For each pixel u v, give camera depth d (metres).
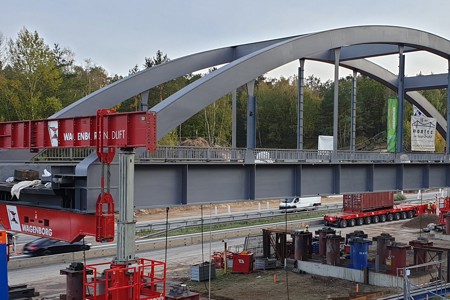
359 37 27.62
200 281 28.53
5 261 13.14
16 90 65.00
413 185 30.20
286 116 95.69
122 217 15.70
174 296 21.38
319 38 25.11
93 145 16.53
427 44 33.09
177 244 38.94
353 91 32.53
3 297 13.06
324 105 100.44
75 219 16.92
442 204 60.78
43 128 18.66
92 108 22.06
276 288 27.05
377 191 27.95
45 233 18.27
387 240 28.73
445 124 49.16
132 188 15.84
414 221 52.47
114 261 15.62
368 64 40.94
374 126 102.12
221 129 80.31
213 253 33.59
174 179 19.38
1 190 19.23
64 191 16.86
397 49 34.44
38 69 65.56
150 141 14.93
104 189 16.28
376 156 27.53
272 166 22.98
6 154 22.00
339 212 55.16
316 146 99.06
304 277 29.66
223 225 48.06
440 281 25.77
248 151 21.53
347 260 31.25
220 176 20.94
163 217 54.38
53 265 31.70
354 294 24.42
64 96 71.62
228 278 29.41
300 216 55.09
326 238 31.09
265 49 22.17
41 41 67.12
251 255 30.80
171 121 17.80
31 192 17.73
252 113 21.45
